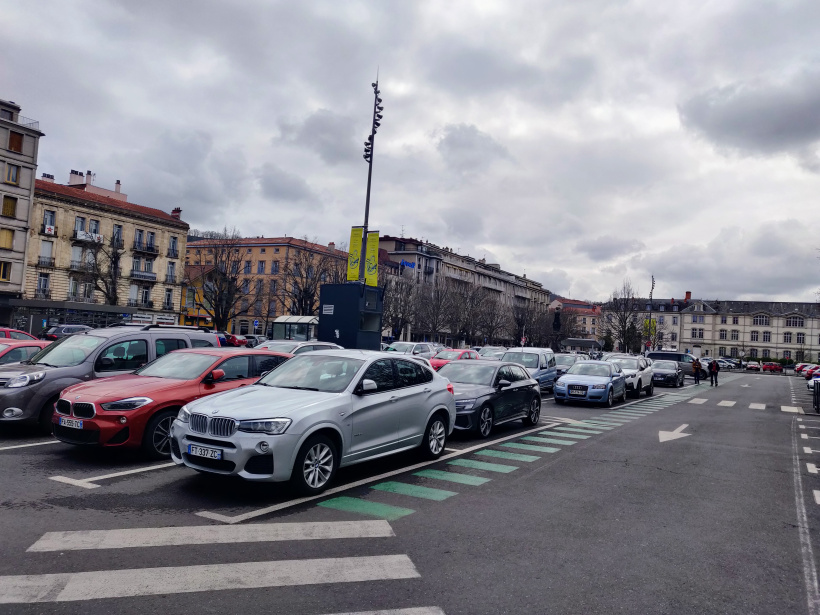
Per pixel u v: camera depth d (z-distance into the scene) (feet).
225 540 15.96
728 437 40.63
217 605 12.06
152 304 186.80
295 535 16.61
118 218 177.58
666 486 24.79
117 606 11.85
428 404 27.32
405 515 19.02
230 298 167.63
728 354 371.35
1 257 147.23
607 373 62.23
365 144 76.84
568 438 37.09
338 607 12.18
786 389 113.39
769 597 13.70
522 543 16.75
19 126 149.18
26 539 15.37
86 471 23.38
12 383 28.84
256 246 233.55
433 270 290.56
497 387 37.06
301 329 102.32
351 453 22.54
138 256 184.34
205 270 207.10
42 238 158.10
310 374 24.41
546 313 294.46
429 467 26.63
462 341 236.22
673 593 13.69
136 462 25.23
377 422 23.90
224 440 19.49
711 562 15.87
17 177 150.71
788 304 374.84
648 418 50.88
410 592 13.08
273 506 19.40
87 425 24.16
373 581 13.61
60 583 12.78
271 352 31.55
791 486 25.72
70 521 17.07
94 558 14.29
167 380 27.14
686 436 40.29
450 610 12.26
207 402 21.24
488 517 19.20
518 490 23.03
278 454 19.51
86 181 192.34
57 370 30.14
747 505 22.12
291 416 20.18
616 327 257.96
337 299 63.93
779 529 19.20
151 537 15.97
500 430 39.58
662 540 17.57
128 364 32.12
